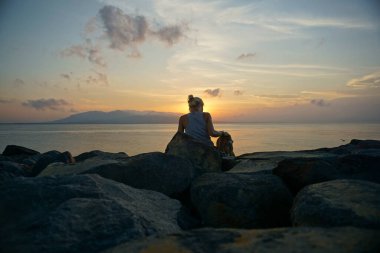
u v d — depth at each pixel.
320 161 4.30
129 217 2.83
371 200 2.82
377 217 2.50
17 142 100.50
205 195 3.93
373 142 7.15
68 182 3.34
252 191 3.83
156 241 2.20
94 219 2.71
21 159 8.89
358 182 3.37
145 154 5.00
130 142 140.88
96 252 2.42
